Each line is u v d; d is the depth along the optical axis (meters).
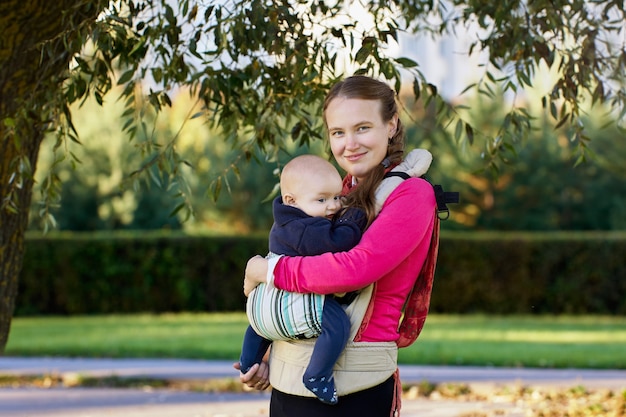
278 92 3.74
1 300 4.18
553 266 15.84
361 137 2.42
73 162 3.76
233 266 16.27
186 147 19.58
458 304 16.00
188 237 16.17
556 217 22.73
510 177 22.20
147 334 11.96
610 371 8.17
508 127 3.98
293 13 3.47
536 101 22.12
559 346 10.22
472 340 11.02
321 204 2.41
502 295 15.92
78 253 15.92
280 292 2.36
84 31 3.38
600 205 22.62
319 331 2.32
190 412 6.68
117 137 21.69
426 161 2.43
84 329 12.96
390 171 2.43
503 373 7.98
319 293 2.30
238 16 3.30
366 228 2.37
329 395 2.31
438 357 8.92
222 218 20.23
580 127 3.94
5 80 3.76
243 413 6.61
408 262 2.40
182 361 9.08
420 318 2.56
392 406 2.45
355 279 2.24
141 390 7.73
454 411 6.59
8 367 8.66
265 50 3.52
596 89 3.82
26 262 15.77
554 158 22.47
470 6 4.04
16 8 3.57
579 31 3.84
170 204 21.34
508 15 3.76
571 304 15.78
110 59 3.48
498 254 15.93
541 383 7.39
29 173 3.62
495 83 3.90
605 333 12.26
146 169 3.97
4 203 3.74
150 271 16.09
